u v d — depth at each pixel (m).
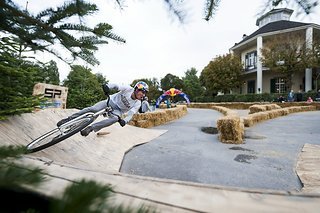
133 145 5.46
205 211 1.02
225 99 27.77
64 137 3.35
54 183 1.24
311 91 20.38
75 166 1.74
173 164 4.01
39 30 1.51
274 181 3.16
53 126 4.30
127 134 6.34
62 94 7.14
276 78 25.61
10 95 3.18
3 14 1.37
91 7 1.45
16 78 3.19
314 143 5.69
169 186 1.33
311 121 10.22
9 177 0.58
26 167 0.65
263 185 3.03
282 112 12.85
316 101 19.39
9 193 0.82
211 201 1.13
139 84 3.77
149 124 9.27
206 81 30.33
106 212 0.47
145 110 9.34
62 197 0.46
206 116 14.09
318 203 1.10
